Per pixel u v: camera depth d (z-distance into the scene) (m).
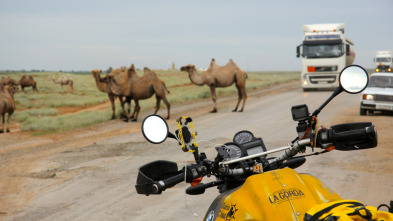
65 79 68.25
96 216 7.68
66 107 45.19
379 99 20.72
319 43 39.00
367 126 3.14
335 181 8.92
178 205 7.97
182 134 3.27
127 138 18.31
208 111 28.45
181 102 39.91
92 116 29.27
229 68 26.48
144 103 39.72
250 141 3.72
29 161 14.00
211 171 3.38
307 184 3.09
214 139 15.66
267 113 24.52
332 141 3.10
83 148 16.28
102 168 12.05
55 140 19.66
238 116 23.69
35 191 9.89
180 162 11.97
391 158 10.98
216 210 3.12
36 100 53.47
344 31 41.78
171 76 111.06
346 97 33.72
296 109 3.29
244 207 2.94
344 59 39.38
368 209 2.53
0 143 19.50
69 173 11.70
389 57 52.91
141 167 3.26
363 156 11.34
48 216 7.88
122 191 9.37
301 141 3.21
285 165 3.62
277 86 61.91
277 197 2.88
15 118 33.62
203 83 26.62
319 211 2.65
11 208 8.56
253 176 3.08
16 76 105.31
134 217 7.45
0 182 10.99
